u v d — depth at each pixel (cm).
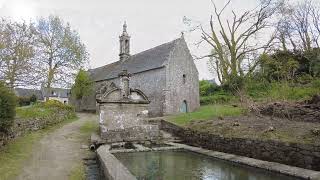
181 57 3266
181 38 3328
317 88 1800
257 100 2002
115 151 1384
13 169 906
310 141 960
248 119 1569
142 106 1952
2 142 1156
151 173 997
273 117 1527
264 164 1016
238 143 1255
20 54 2019
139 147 1511
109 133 1656
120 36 4338
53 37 3180
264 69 2647
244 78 2864
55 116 2412
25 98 3516
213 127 1557
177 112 3100
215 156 1237
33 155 1166
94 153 1380
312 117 1332
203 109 2625
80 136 1800
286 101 1639
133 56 4053
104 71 4478
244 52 3167
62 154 1262
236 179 898
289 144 999
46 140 1571
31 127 1780
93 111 4112
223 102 2856
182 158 1266
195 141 1614
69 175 900
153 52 3544
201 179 912
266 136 1147
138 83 3388
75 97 4550
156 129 1797
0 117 1053
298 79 2072
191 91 3338
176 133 1875
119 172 867
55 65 3156
